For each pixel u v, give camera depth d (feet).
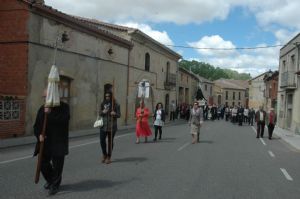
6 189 23.73
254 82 266.77
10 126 54.19
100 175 29.09
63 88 69.56
